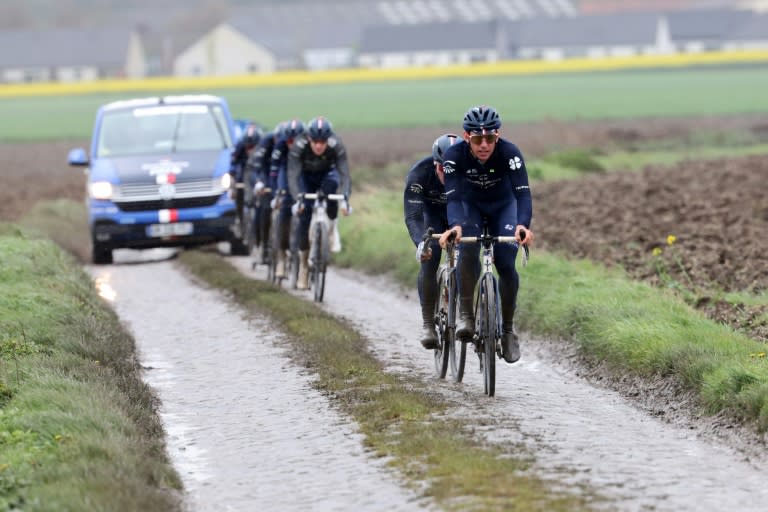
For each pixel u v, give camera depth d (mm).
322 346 38688
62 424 26422
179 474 25656
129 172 69750
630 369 34000
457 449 25328
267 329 43719
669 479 23719
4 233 65938
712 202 80688
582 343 37719
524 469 24062
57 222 85875
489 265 31703
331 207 51094
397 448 26016
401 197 86750
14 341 35531
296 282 54281
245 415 31031
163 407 32531
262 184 58594
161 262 70312
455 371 34125
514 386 33531
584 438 27156
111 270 67062
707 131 158375
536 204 84188
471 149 30562
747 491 22969
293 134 52156
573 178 105125
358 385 33344
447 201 31219
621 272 50656
